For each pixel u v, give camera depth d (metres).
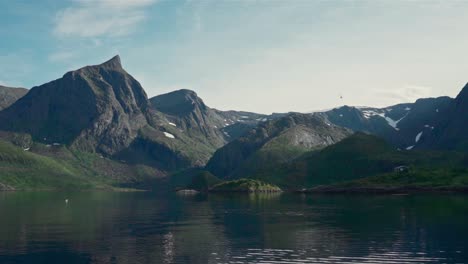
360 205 167.50
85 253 74.88
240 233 96.00
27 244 83.94
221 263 66.56
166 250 76.81
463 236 86.25
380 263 65.94
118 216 140.00
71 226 111.62
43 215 144.25
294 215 134.62
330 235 90.50
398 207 151.75
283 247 78.19
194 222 119.44
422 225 102.25
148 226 111.00
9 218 133.62
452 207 145.62
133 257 71.31
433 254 71.00
